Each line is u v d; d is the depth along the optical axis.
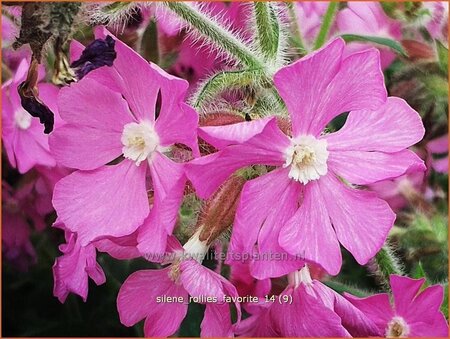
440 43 0.12
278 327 0.09
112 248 0.09
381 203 0.08
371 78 0.08
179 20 0.10
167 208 0.08
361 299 0.10
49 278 0.13
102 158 0.09
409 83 0.13
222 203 0.09
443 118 0.13
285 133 0.09
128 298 0.09
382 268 0.10
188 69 0.12
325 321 0.09
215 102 0.09
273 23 0.10
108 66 0.08
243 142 0.08
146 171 0.09
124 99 0.09
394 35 0.13
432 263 0.12
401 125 0.09
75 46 0.09
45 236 0.13
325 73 0.08
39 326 0.13
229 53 0.10
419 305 0.10
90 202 0.09
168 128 0.08
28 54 0.11
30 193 0.13
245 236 0.08
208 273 0.08
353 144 0.09
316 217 0.08
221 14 0.12
